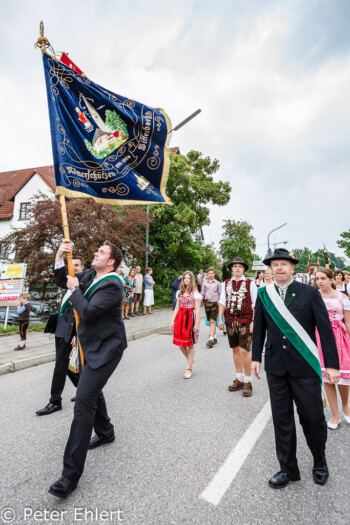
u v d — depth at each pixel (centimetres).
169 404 381
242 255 2861
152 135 396
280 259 249
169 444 285
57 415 351
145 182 388
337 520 193
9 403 388
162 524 189
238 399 399
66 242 270
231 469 246
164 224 1678
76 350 274
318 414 225
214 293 757
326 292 362
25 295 655
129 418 340
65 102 341
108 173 359
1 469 246
